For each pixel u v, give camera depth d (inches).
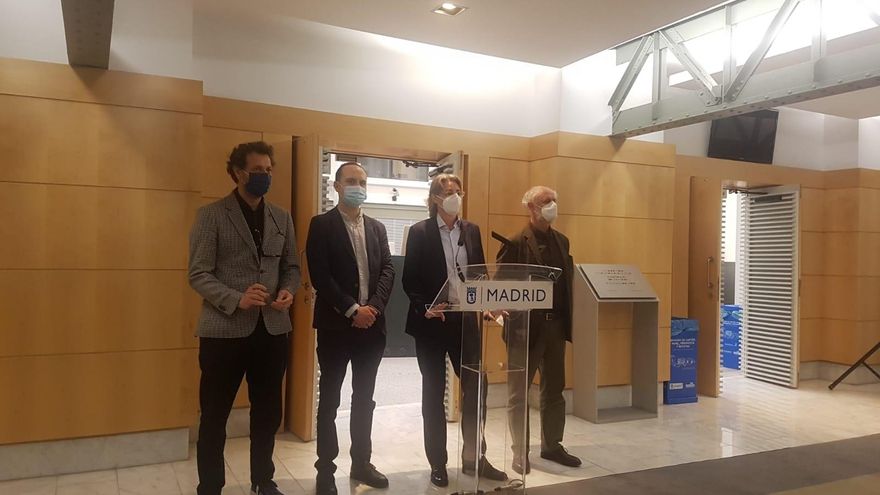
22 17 130.0
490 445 142.8
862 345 251.9
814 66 145.3
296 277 114.1
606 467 143.4
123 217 136.6
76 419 133.3
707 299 226.1
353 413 128.0
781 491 127.9
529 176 201.3
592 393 183.2
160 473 134.3
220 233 105.5
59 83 131.2
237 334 103.6
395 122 180.5
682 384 213.8
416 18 149.0
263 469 110.3
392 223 351.9
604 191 197.6
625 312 200.8
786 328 247.6
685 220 230.7
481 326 112.3
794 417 194.9
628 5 138.3
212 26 161.3
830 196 260.4
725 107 164.4
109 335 135.7
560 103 191.9
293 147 169.0
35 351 130.0
